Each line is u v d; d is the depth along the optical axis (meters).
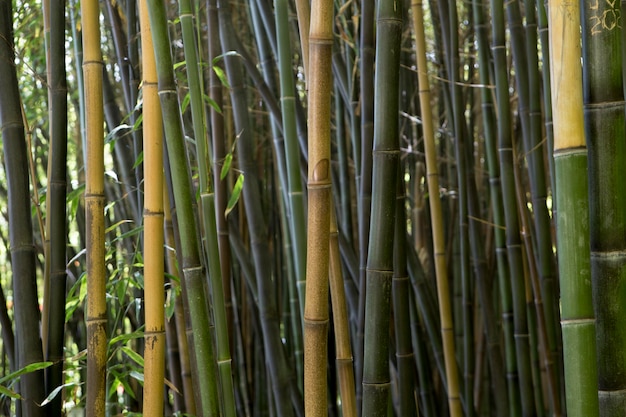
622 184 2.18
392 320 3.78
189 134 3.34
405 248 2.84
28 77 4.58
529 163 3.60
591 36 2.19
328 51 2.22
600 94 2.18
